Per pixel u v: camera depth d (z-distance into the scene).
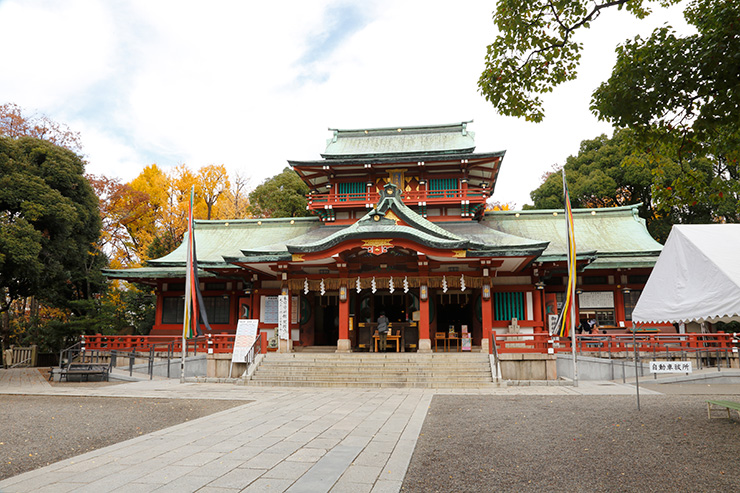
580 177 42.03
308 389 18.55
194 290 21.30
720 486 6.34
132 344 26.69
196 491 6.29
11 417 12.38
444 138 34.69
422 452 8.45
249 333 21.14
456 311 29.86
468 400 15.17
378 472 7.17
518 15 10.77
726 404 10.13
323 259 23.58
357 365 20.78
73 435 10.12
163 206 52.91
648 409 12.42
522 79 11.55
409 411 13.00
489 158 30.12
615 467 7.29
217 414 12.59
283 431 10.28
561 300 28.47
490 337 23.14
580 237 31.03
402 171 31.69
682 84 8.75
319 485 6.54
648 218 42.94
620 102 9.48
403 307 29.81
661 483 6.52
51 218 25.06
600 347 22.72
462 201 29.91
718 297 10.13
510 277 26.61
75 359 26.97
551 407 13.26
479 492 6.32
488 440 9.28
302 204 47.94
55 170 26.41
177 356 24.94
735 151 9.37
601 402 14.01
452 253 22.59
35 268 22.98
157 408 13.80
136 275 29.73
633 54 9.64
